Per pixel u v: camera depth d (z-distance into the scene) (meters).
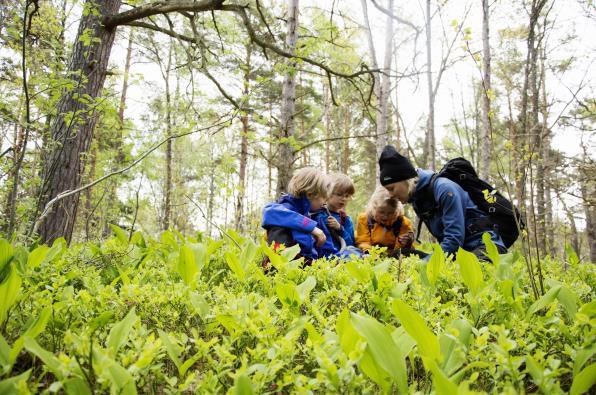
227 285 2.02
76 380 0.80
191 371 1.23
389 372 0.82
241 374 0.80
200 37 5.13
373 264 2.33
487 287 1.53
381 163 3.73
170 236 2.88
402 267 2.35
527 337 1.21
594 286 2.31
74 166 4.79
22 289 1.57
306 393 0.81
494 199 2.05
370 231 4.44
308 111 15.96
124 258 2.45
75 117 4.00
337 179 4.29
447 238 3.34
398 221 4.31
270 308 1.35
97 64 5.19
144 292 1.44
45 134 4.15
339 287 1.86
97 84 5.21
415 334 0.90
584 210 6.64
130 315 1.02
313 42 5.85
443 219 3.45
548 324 1.30
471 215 3.46
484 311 1.47
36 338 1.24
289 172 5.95
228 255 1.81
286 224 3.17
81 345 0.89
